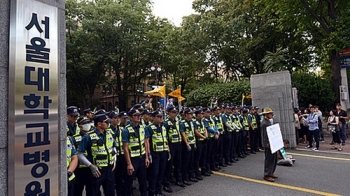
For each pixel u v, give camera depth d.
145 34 31.53
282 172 8.20
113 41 30.22
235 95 20.34
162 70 32.84
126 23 29.84
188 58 26.73
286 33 23.84
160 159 6.20
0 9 2.52
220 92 21.28
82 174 4.59
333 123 11.67
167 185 6.60
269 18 23.41
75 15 29.97
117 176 5.92
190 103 23.92
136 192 6.73
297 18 18.91
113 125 5.89
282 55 21.11
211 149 8.47
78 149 4.44
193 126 7.50
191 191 6.56
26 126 2.61
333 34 16.42
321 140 14.19
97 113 5.11
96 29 28.91
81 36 28.92
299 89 18.09
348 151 11.26
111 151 4.66
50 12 2.93
